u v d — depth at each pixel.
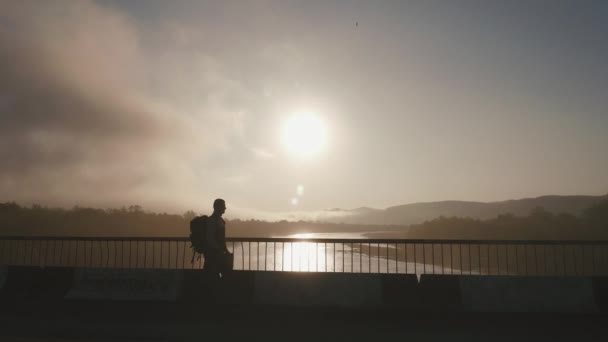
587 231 111.06
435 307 8.21
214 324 7.39
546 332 6.93
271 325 7.35
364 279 8.60
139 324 7.36
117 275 9.21
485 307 8.14
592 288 8.08
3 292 9.30
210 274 8.91
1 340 6.38
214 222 8.95
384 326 7.31
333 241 11.16
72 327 7.14
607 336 6.71
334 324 7.43
